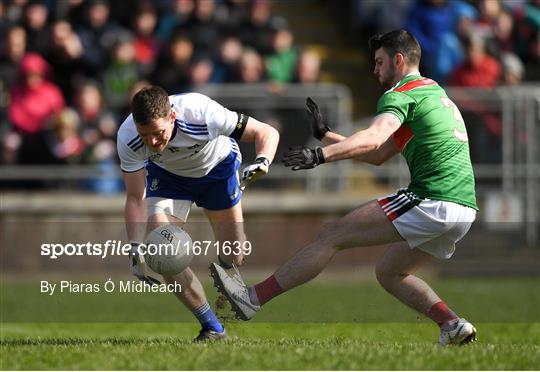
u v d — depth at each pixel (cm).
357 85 6762
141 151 2639
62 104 5591
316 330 3484
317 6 7425
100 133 5556
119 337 3134
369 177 5528
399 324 3597
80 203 5375
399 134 2597
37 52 5641
